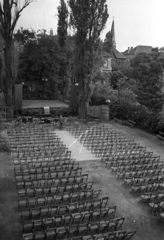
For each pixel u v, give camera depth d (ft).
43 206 37.45
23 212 36.70
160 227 35.60
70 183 44.96
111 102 113.50
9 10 93.09
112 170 53.67
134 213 38.78
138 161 55.42
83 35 103.91
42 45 147.33
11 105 102.42
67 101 150.30
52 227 33.22
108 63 207.82
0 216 35.81
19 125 90.07
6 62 98.63
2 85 104.63
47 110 115.55
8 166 54.80
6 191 43.32
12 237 31.55
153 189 45.37
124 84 161.99
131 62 227.81
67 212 36.40
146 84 169.68
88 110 116.67
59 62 151.33
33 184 42.60
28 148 63.16
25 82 151.74
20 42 152.46
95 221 35.47
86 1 98.73
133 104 108.17
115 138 77.82
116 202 41.83
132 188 44.88
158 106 119.55
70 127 95.40
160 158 64.64
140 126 99.55
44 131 83.56
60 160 53.98
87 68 106.73
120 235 30.94
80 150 68.80
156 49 207.92
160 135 86.58
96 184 48.21
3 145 64.75
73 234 32.14
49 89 155.74
